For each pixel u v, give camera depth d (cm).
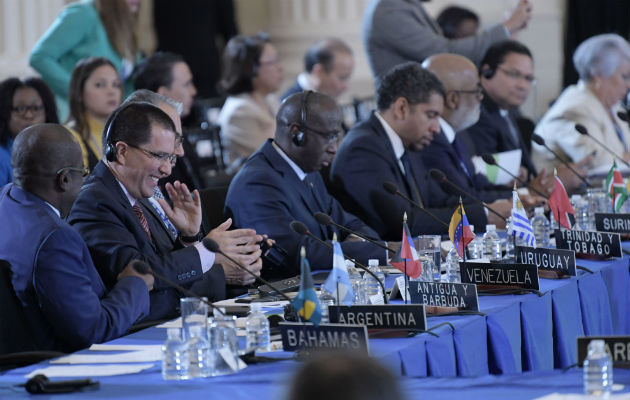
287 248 802
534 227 855
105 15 1180
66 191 604
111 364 512
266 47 1298
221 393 443
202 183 1130
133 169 680
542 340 645
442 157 1034
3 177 930
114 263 657
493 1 1878
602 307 732
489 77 1162
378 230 944
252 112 1284
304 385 238
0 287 575
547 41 1908
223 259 710
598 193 973
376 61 1213
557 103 1314
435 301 607
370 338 538
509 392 424
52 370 501
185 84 1079
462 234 669
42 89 949
